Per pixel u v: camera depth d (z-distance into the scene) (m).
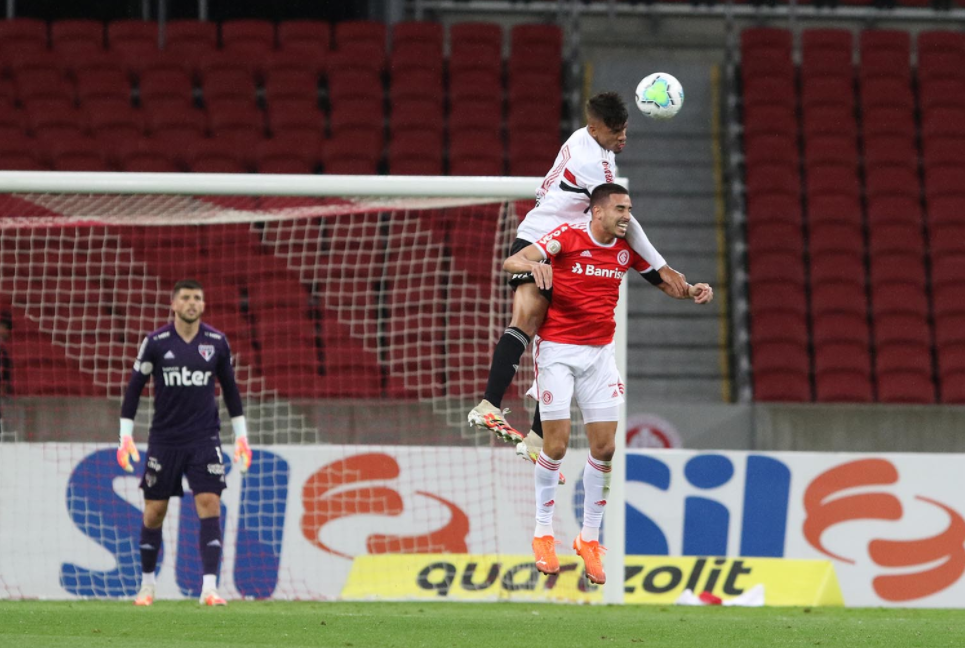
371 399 37.97
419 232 39.19
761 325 46.38
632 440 43.41
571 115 55.41
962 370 45.03
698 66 59.88
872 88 55.09
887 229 48.84
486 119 53.25
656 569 29.70
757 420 43.34
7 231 40.03
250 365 38.91
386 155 53.12
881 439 43.16
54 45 56.06
